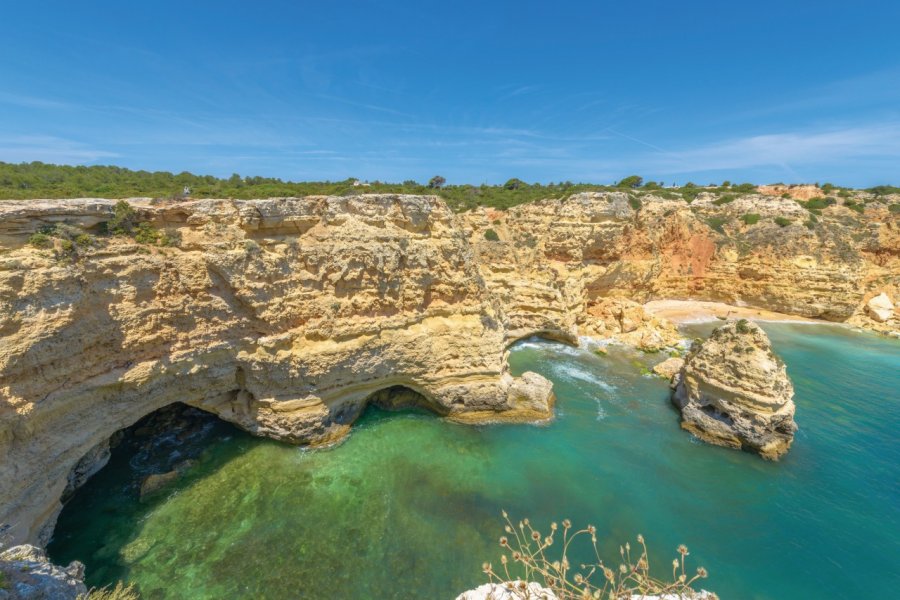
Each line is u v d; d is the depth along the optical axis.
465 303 30.20
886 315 52.69
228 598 16.23
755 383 26.31
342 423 26.42
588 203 48.56
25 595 11.32
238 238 21.92
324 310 24.45
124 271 18.86
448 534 19.70
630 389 35.19
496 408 29.55
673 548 19.62
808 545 20.06
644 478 24.25
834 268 52.62
